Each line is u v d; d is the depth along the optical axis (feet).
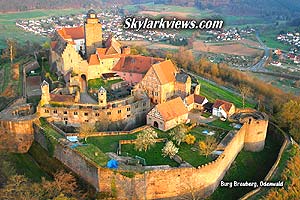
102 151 355.36
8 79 585.63
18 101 470.39
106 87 501.56
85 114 413.59
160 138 386.11
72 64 517.14
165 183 323.98
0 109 473.26
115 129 426.51
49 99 427.74
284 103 512.22
